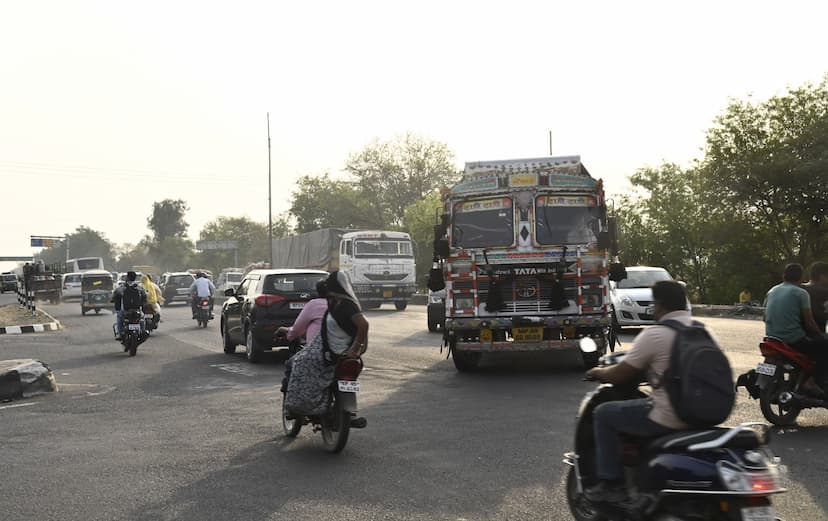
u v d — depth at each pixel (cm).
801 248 4122
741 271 4275
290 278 1673
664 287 486
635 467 479
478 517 581
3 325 2814
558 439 842
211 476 713
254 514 595
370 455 788
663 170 4875
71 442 873
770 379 893
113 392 1259
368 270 3844
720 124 4150
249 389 1273
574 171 1507
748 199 4044
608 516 485
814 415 966
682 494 425
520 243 1440
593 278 1432
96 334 2573
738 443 423
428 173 7800
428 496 638
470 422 950
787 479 667
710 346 458
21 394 1212
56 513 605
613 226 1452
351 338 806
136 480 702
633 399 504
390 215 7881
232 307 1820
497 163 1527
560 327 1413
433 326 2392
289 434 884
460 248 1461
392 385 1285
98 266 8150
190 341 2259
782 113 4062
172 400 1169
